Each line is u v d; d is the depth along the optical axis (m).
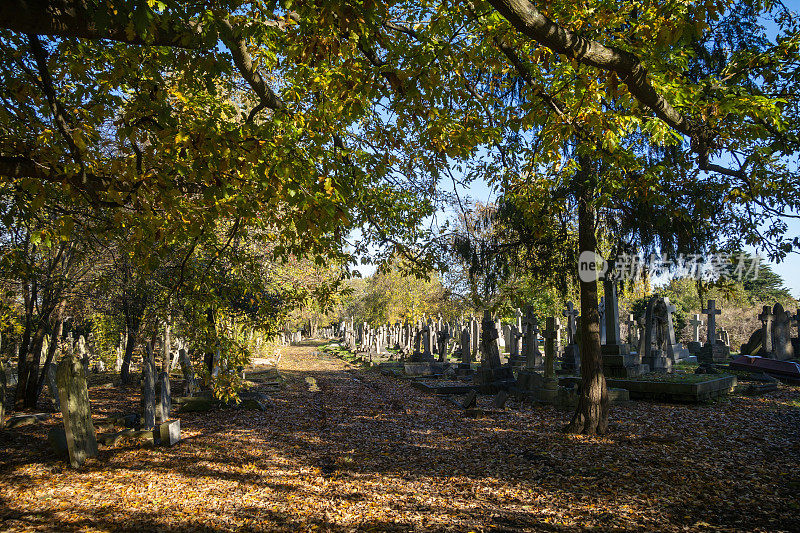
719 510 5.66
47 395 16.70
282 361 33.44
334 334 76.62
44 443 10.02
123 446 9.69
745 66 5.65
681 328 31.77
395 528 5.70
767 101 4.52
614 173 7.05
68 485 7.46
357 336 46.47
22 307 16.62
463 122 6.07
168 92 6.18
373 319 45.72
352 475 7.79
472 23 5.80
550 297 26.72
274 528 5.86
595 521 5.56
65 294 13.39
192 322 9.68
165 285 11.41
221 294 9.39
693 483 6.51
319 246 6.00
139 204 4.24
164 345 12.38
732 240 7.75
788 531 5.06
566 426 9.66
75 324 19.48
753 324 33.78
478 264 9.75
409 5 6.41
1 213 6.21
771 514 5.47
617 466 7.34
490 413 12.12
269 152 3.97
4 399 11.38
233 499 6.83
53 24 3.16
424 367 22.52
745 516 5.46
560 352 24.56
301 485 7.37
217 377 8.93
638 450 8.08
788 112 6.29
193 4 3.65
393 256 9.20
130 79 4.77
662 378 13.66
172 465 8.44
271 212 6.13
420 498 6.63
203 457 8.91
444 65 4.93
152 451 9.33
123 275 12.58
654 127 5.00
